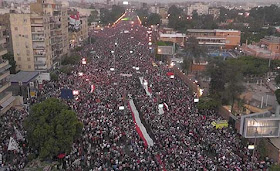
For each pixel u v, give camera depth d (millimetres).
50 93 63188
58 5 101188
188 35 141500
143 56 110562
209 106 56125
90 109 52781
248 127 42812
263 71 82000
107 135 44438
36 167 35125
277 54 102562
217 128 47875
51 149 36438
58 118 38000
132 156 38656
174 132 44438
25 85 62406
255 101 64938
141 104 57000
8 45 92062
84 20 145500
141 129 45031
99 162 37219
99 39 160250
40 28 80438
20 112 52031
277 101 60844
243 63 81875
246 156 39250
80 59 99062
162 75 82812
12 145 36469
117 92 63938
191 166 35781
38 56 82125
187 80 77312
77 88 66375
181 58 101750
